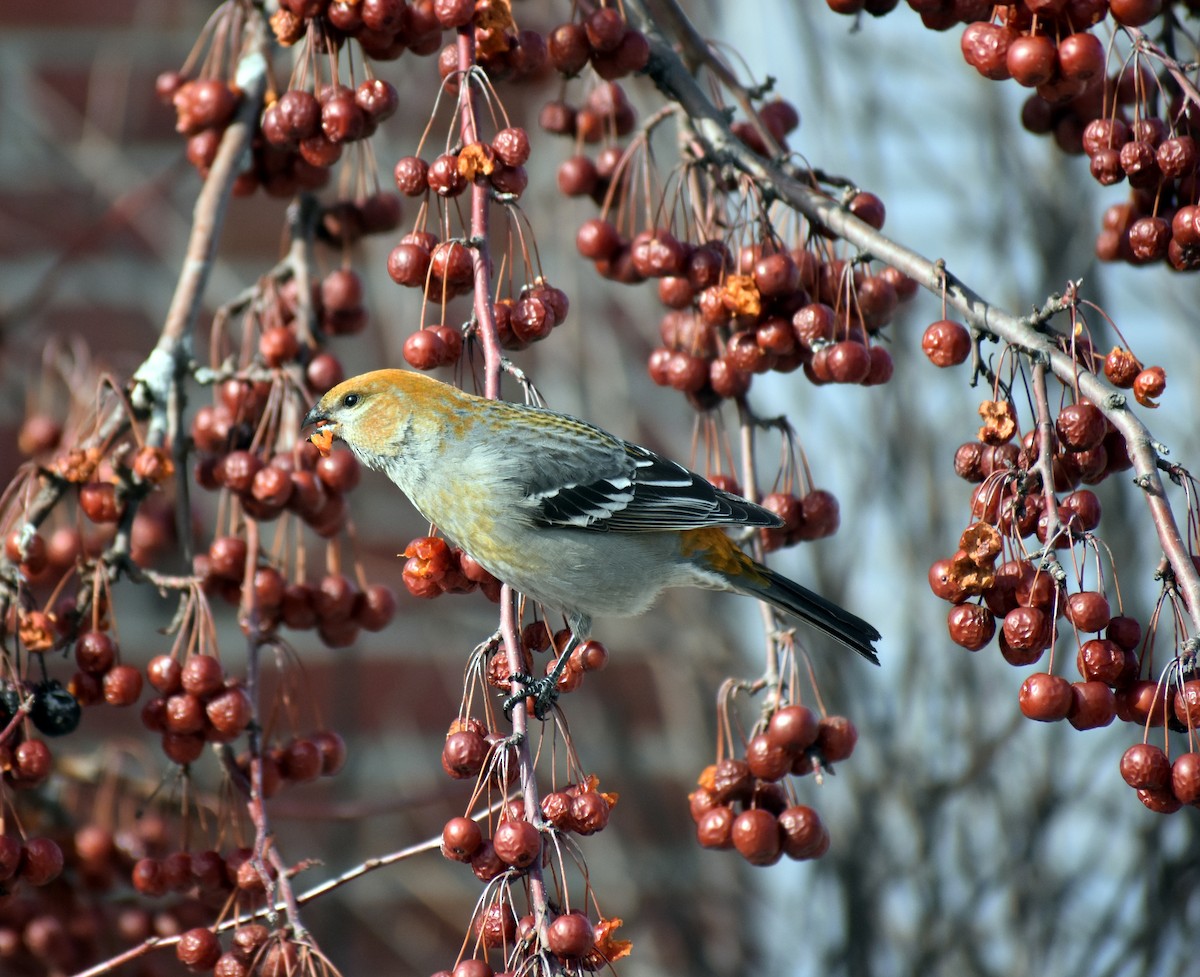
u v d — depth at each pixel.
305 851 8.78
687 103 6.49
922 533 8.75
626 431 9.07
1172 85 6.29
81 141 9.77
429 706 9.19
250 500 6.41
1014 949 8.32
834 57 9.34
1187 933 8.22
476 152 5.67
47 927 6.90
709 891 8.78
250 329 7.20
